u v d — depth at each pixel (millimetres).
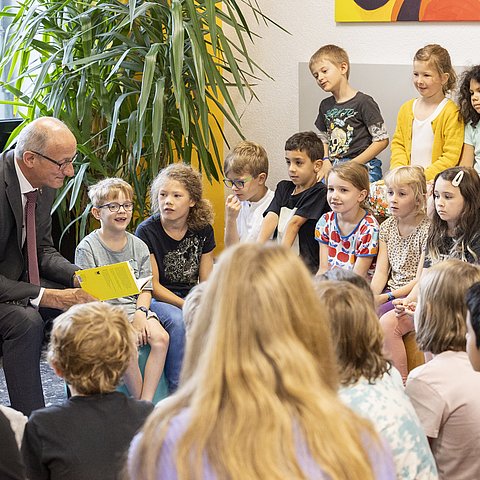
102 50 5613
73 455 2389
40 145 4098
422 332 2836
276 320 1435
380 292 4516
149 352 4223
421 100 5414
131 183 5773
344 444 1384
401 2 5836
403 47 5906
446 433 2670
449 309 2771
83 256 4367
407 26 5875
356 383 2250
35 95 5340
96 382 2523
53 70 6062
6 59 5664
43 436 2418
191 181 4547
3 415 2395
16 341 3988
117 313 2672
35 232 4285
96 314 2625
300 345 1440
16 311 3994
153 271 4543
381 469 1448
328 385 1479
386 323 4137
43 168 4125
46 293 4062
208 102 6379
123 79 5598
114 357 2551
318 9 6105
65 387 4535
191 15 5277
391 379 2357
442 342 2781
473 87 5082
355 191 4586
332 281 2400
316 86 6203
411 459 2168
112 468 2391
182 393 1470
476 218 4133
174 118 5680
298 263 1488
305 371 1418
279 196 5098
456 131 5238
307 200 4969
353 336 2270
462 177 4141
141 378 4098
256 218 5160
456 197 4121
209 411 1388
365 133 5605
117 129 5758
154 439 1431
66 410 2465
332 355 1490
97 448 2406
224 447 1359
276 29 6238
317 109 6230
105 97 5496
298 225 4961
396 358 4117
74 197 5191
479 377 2682
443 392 2662
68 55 5359
